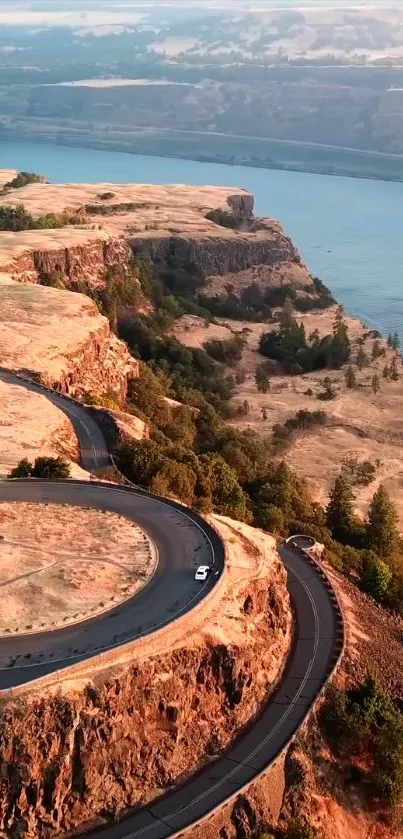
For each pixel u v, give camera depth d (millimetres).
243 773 67750
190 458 120375
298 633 86000
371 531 133500
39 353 146875
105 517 84938
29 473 98312
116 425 123938
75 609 69438
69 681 62875
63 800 61688
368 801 74562
